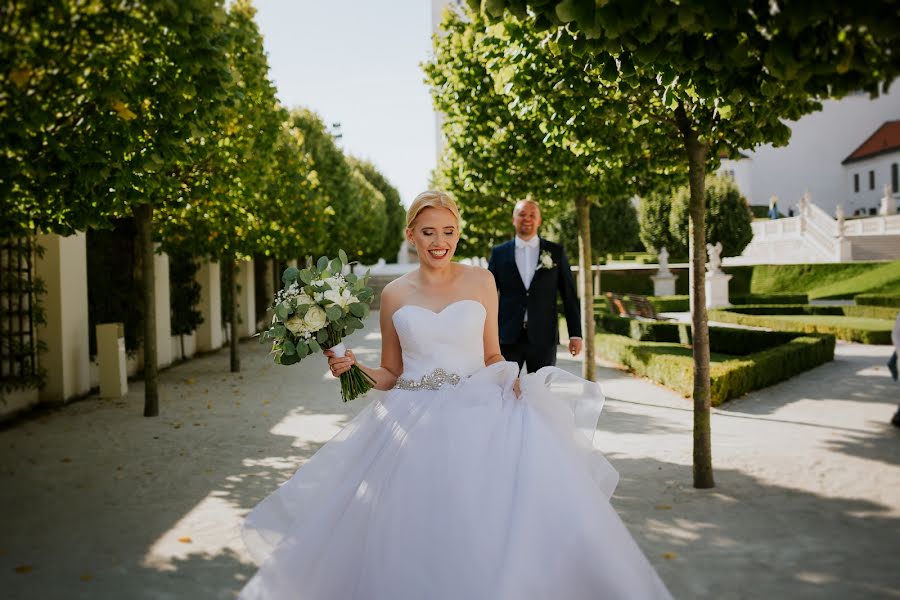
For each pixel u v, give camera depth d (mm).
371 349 17812
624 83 4312
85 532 4824
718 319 20312
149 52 4188
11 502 5523
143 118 4625
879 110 58969
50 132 4238
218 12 4320
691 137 5418
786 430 7348
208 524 4961
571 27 3191
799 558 4113
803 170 60094
